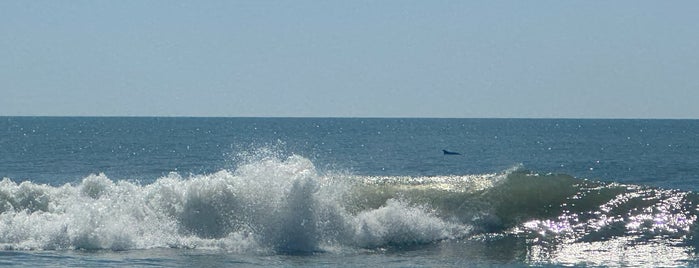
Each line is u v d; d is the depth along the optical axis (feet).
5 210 172.04
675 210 190.90
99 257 147.64
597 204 192.95
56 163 491.72
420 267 145.07
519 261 151.23
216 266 142.10
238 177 173.27
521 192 193.77
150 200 171.63
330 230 166.91
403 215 173.37
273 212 167.02
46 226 159.12
